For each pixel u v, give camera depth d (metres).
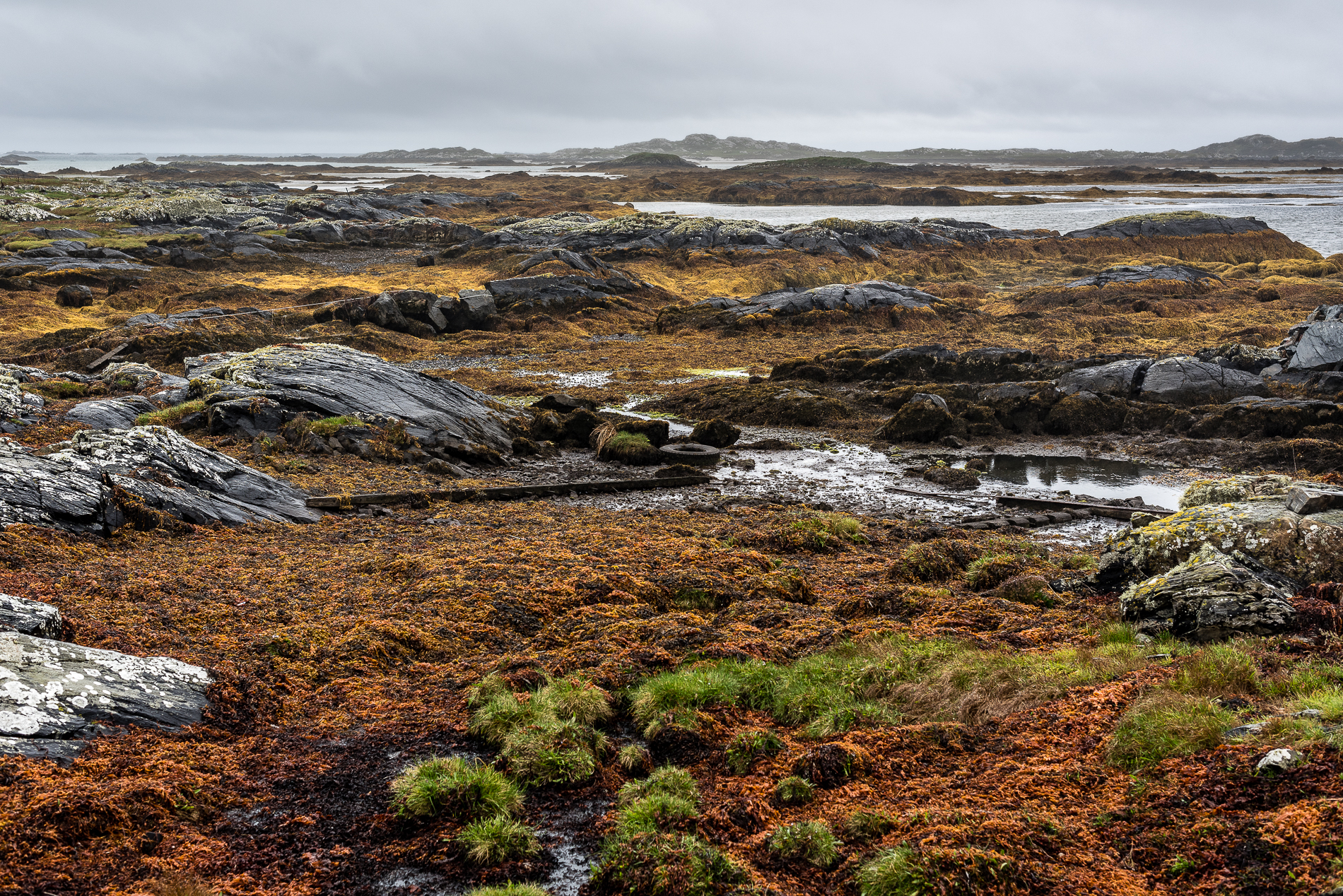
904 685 9.18
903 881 5.68
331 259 83.31
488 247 86.31
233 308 50.56
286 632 10.98
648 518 19.34
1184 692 7.89
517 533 17.55
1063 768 7.10
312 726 8.89
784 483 24.19
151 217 97.50
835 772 7.54
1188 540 12.02
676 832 6.78
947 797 6.96
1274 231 91.69
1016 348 45.56
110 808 6.53
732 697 9.24
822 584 14.45
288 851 6.66
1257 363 33.75
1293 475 23.53
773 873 6.23
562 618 12.34
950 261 83.12
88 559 13.06
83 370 38.16
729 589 13.55
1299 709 7.13
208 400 25.45
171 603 11.55
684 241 86.75
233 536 15.98
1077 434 29.77
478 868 6.54
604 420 29.53
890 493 23.16
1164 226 92.19
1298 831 5.52
